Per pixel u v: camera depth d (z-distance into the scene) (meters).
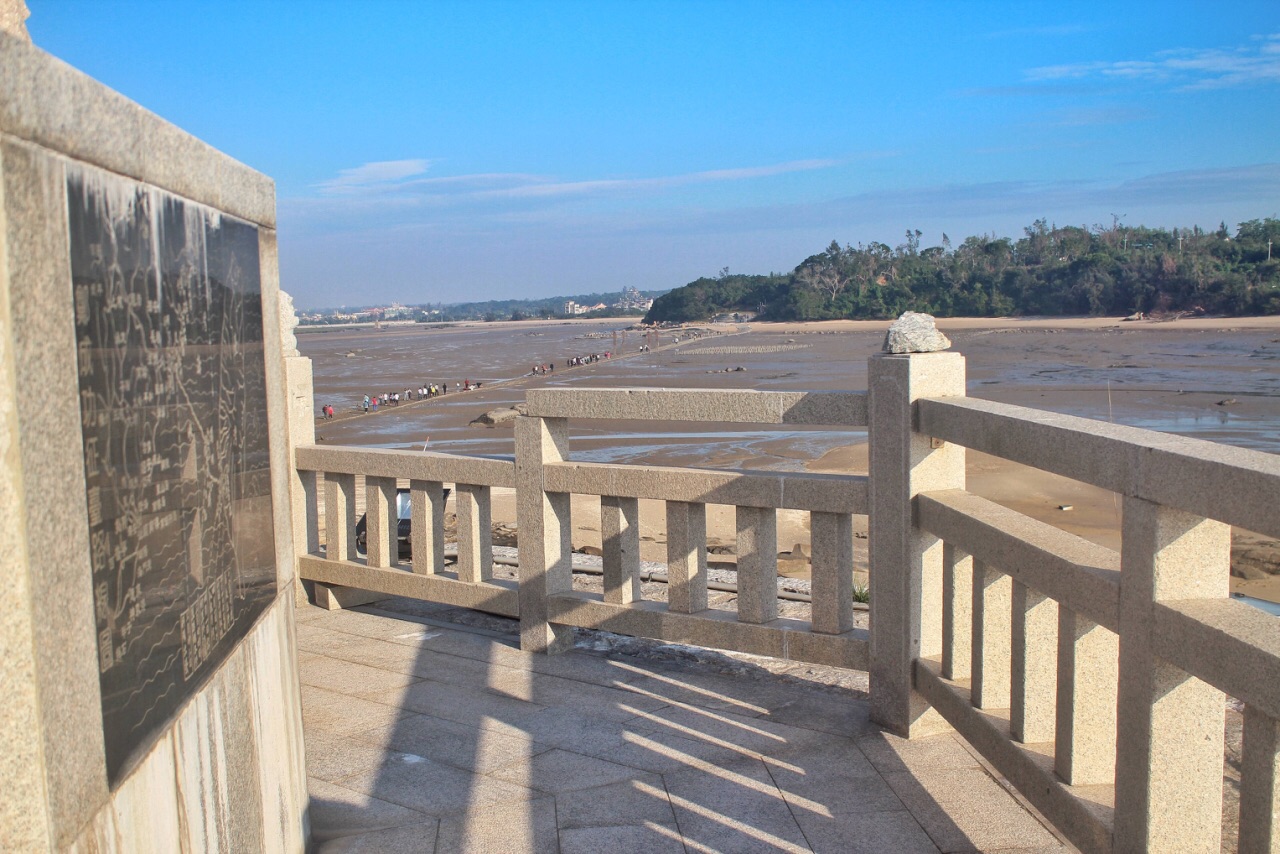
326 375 87.75
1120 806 3.09
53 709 1.81
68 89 1.96
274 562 3.48
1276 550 15.24
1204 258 141.00
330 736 5.15
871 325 159.12
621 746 4.94
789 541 17.92
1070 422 3.57
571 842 3.97
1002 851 3.83
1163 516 2.87
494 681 5.97
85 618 1.95
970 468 26.16
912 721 4.94
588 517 20.33
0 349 1.70
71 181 1.96
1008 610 4.20
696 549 5.88
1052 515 20.97
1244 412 40.41
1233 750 4.44
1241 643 2.50
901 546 4.91
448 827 4.11
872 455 5.01
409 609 7.78
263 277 3.45
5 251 1.71
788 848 3.89
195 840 2.52
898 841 3.93
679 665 6.23
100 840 1.98
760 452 32.31
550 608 6.41
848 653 5.30
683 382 67.62
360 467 7.36
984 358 81.75
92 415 2.02
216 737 2.72
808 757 4.75
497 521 20.17
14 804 1.73
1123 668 3.06
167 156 2.51
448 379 77.62
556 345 138.50
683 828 4.07
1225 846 3.62
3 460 1.71
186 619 2.51
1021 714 3.85
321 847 3.94
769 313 194.25
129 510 2.18
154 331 2.38
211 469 2.78
